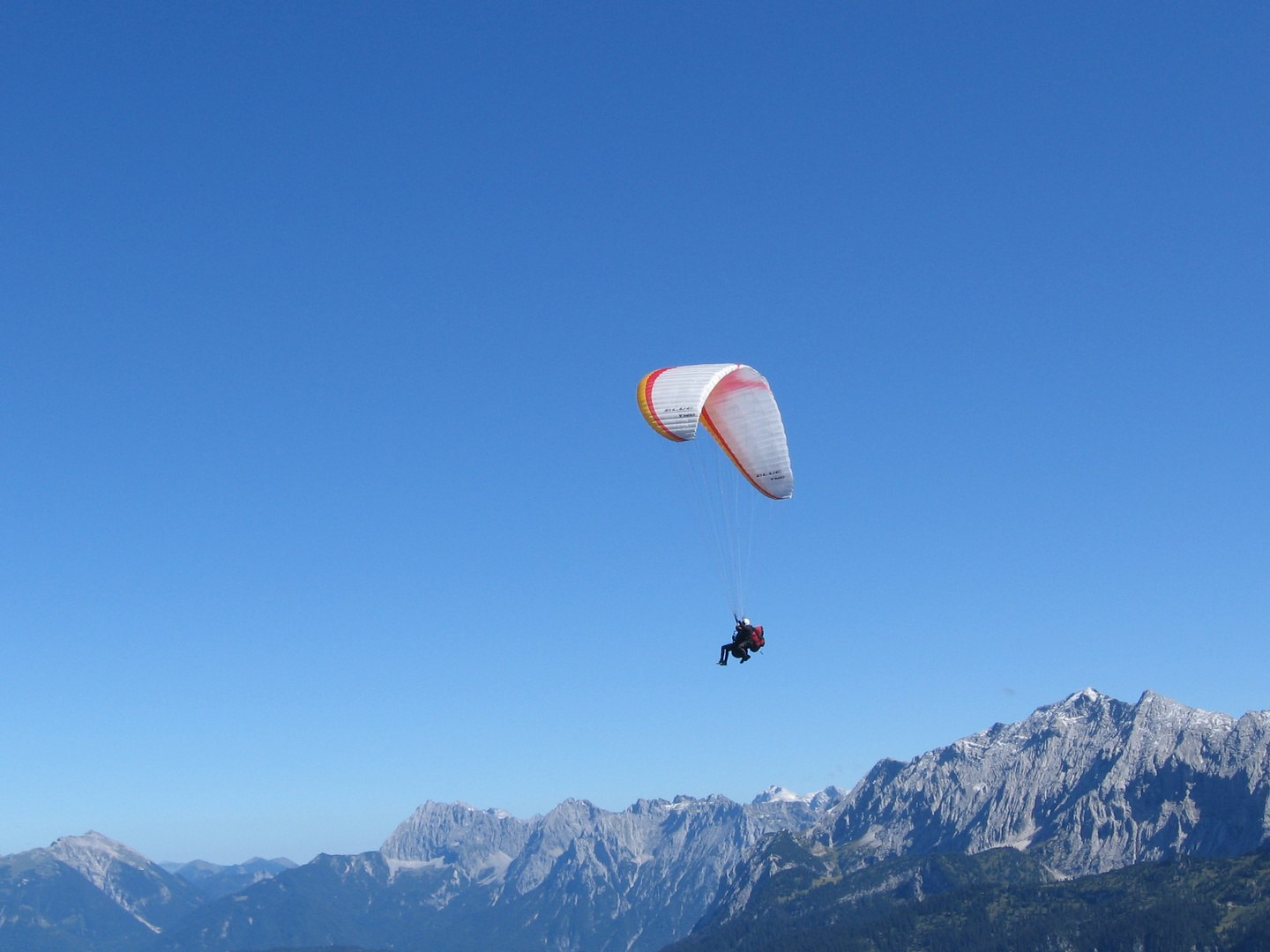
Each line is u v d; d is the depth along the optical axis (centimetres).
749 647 8531
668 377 9225
